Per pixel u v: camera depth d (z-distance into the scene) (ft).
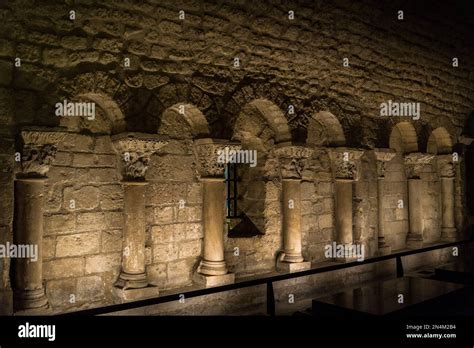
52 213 17.74
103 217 18.99
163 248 20.52
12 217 15.99
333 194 27.81
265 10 21.89
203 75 20.80
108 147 19.30
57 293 17.70
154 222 20.33
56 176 17.90
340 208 27.17
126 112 18.45
